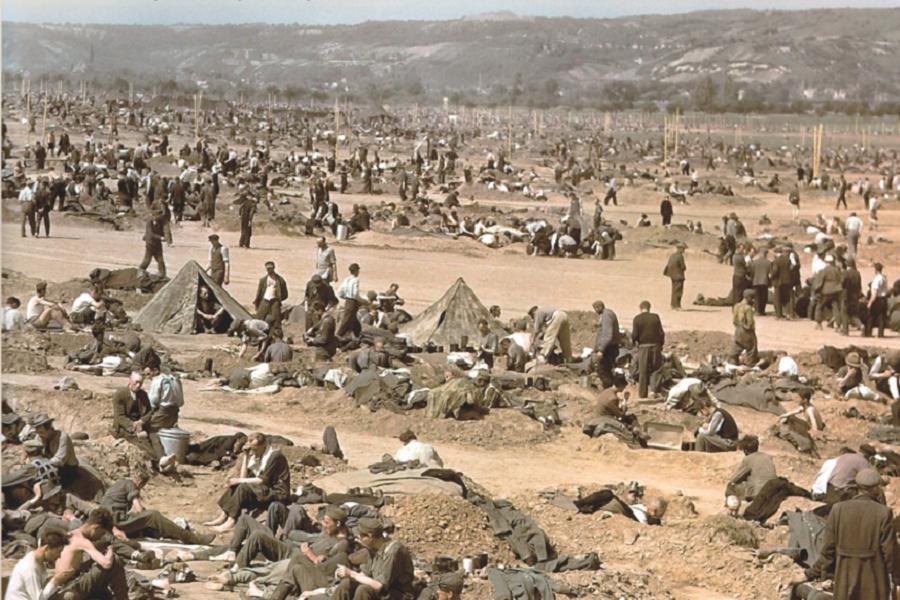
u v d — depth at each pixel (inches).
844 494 851.4
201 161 3506.4
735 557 816.9
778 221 3346.5
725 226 2452.0
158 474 895.7
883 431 1197.1
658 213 3499.0
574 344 1587.1
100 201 2591.0
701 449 1112.2
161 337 1439.5
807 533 825.5
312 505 818.8
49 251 2103.8
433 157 4525.1
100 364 1218.0
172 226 2493.8
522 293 1988.2
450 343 1446.9
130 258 2081.7
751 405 1285.7
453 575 645.9
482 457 1059.9
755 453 912.9
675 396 1226.0
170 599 645.3
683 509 922.1
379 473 865.5
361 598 627.8
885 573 647.8
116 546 708.7
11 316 1317.7
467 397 1139.3
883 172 5447.8
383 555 640.4
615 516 878.4
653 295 2025.1
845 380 1358.3
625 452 1082.7
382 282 2023.9
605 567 804.6
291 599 647.8
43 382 1137.4
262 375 1217.4
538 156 5915.4
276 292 1430.9
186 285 1491.1
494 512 820.6
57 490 746.2
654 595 760.3
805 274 2341.3
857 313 1752.0
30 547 678.5
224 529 782.5
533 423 1139.3
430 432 1105.4
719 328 1750.7
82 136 4798.2
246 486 786.8
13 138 4458.7
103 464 858.1
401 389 1175.6
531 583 718.5
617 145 6988.2
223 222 2502.5
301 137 6058.1
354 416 1135.0
